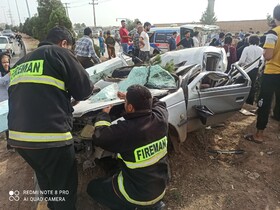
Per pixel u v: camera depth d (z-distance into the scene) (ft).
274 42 11.60
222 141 13.57
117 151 6.86
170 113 9.90
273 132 14.71
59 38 7.42
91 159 8.68
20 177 11.02
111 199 7.60
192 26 48.70
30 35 153.07
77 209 8.94
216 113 12.48
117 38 65.67
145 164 6.84
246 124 15.76
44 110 6.34
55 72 6.54
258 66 18.17
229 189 10.00
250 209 9.04
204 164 11.56
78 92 7.00
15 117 6.43
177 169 10.98
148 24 30.30
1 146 13.89
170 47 34.68
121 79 11.90
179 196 9.48
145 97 6.86
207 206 9.12
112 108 9.35
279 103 15.17
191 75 12.31
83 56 20.99
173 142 11.12
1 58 16.39
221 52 20.30
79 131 8.79
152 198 7.06
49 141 6.30
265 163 11.70
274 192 9.95
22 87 6.48
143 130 6.70
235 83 14.29
